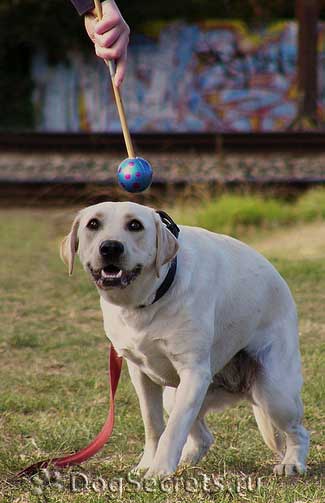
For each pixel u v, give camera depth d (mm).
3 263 14945
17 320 11141
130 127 34750
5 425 7035
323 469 6047
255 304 5961
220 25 34594
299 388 6047
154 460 5246
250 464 6125
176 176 20922
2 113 34281
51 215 20484
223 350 5883
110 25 5684
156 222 5312
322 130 23109
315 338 9898
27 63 34188
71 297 12461
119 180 5723
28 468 5652
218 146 21344
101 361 9219
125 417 7191
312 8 23250
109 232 5176
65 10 33375
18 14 33094
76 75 34344
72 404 7664
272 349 6035
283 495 5137
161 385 5895
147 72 34688
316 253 14703
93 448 5820
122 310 5461
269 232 16672
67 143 22781
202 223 16891
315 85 23406
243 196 18891
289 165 21047
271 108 34656
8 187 22391
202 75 34719
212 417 7262
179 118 34844
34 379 8492
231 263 5895
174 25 34594
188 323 5430
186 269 5496
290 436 6039
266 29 34531
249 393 6129
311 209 17469
